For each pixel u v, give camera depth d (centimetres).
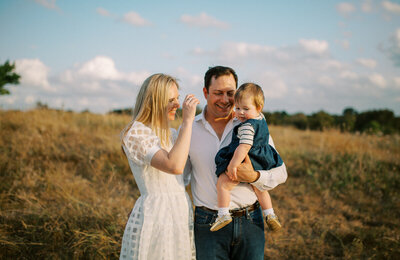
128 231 199
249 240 217
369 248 401
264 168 221
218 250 216
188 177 248
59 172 536
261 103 231
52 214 397
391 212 505
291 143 918
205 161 229
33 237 346
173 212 201
